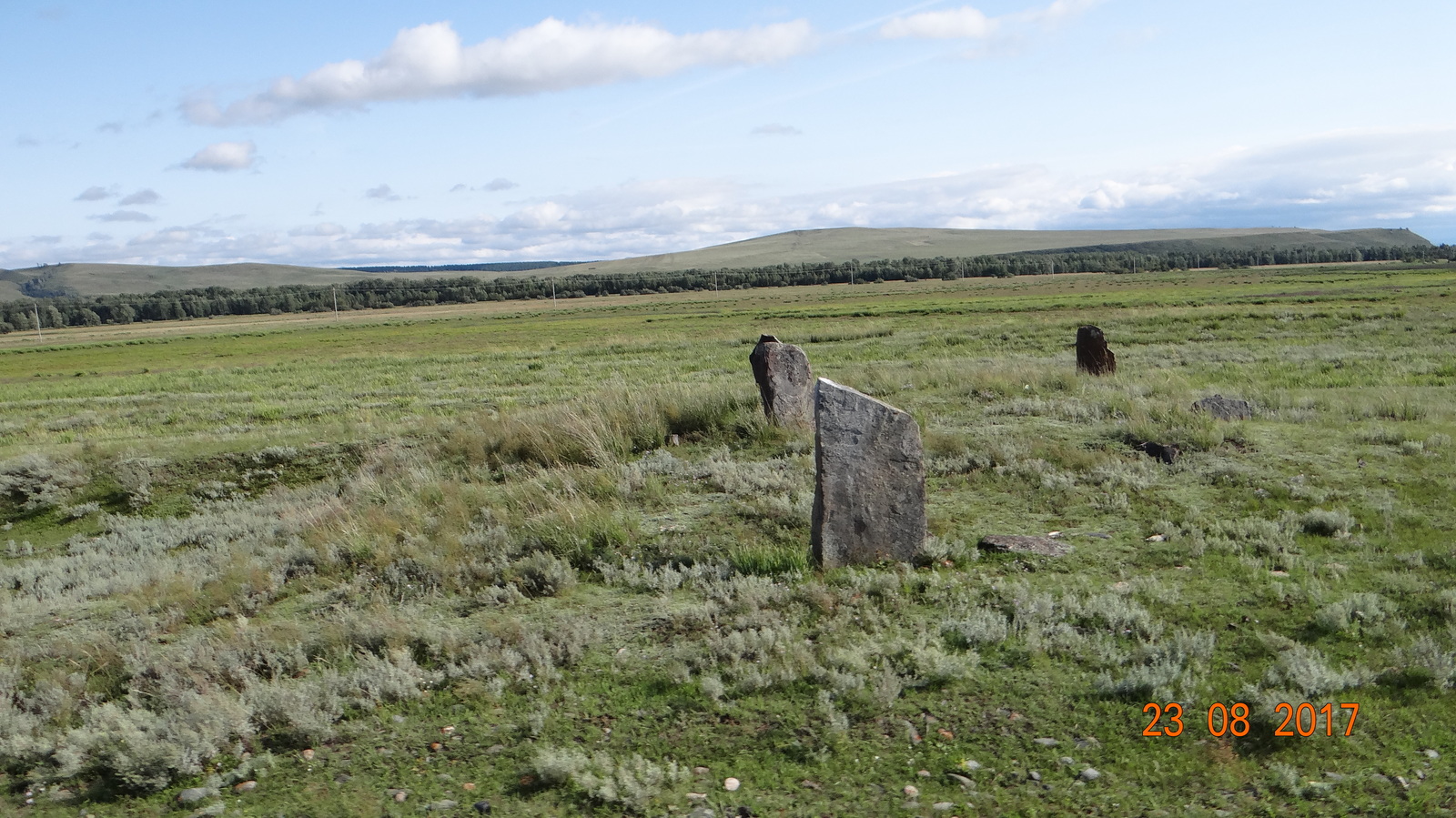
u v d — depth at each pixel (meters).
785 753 4.58
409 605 6.98
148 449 14.45
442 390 24.83
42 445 17.75
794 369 12.66
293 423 19.38
